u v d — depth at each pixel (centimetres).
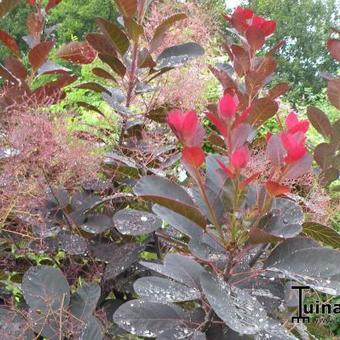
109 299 175
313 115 190
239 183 117
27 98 183
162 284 130
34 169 166
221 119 118
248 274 141
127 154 197
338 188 194
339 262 118
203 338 125
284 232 121
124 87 200
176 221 130
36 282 145
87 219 175
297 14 2045
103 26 179
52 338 141
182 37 220
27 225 170
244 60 192
